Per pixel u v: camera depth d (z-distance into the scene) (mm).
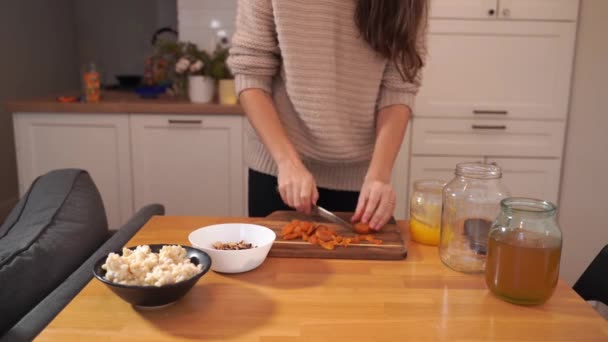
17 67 3703
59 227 1106
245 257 901
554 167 2555
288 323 748
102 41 4621
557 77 2469
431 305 811
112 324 735
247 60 1246
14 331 764
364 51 1233
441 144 2562
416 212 1100
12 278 902
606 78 2436
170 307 787
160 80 3209
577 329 746
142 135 2686
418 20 1190
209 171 2734
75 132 2684
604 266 1025
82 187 1278
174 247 842
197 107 2643
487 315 782
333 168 1385
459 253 966
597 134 2486
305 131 1308
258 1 1200
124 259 787
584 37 2422
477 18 2424
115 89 3529
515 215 823
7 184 3674
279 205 1428
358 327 741
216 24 3072
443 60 2473
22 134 2680
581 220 2557
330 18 1186
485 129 2539
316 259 994
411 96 1303
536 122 2520
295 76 1208
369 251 998
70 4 4473
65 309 772
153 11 4578
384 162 1203
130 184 2740
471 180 984
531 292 796
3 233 1167
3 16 3529
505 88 2496
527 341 711
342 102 1259
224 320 753
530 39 2441
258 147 1417
